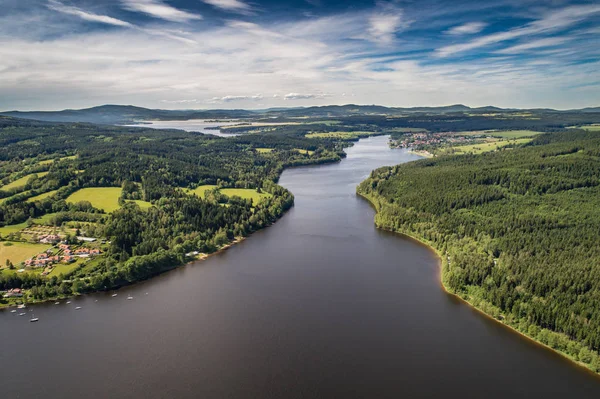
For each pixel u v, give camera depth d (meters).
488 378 117.69
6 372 124.25
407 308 155.88
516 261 164.62
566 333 128.25
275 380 118.88
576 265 151.38
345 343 135.00
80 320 152.38
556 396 110.25
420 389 114.12
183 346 135.38
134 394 114.31
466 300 160.00
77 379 120.69
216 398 112.38
